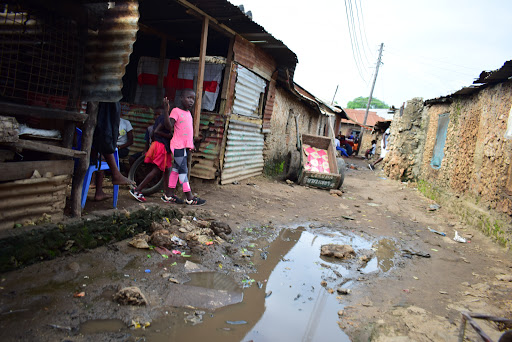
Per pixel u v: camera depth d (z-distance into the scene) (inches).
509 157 239.1
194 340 103.0
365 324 124.7
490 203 261.9
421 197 410.3
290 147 511.5
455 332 122.2
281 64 367.2
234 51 282.7
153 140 208.8
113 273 132.5
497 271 191.5
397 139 534.0
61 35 135.9
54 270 126.3
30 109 121.6
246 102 326.3
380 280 166.4
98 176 184.4
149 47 351.9
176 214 198.8
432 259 206.1
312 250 196.2
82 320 103.0
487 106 287.6
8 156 120.2
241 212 236.5
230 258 166.1
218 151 290.0
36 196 129.6
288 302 135.5
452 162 353.4
